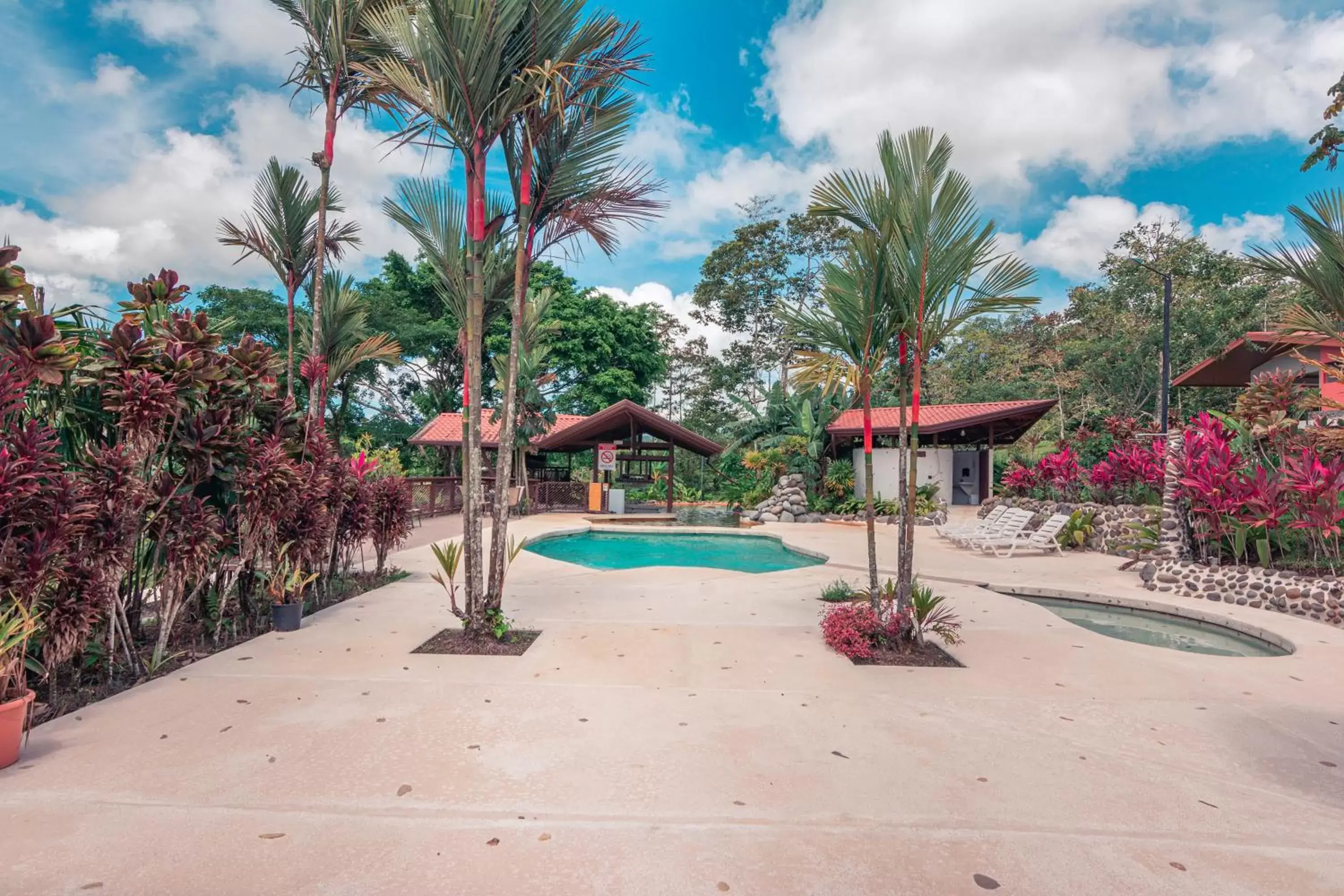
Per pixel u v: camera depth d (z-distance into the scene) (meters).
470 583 5.21
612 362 32.94
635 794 2.70
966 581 8.59
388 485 7.92
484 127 5.06
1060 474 13.77
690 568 9.39
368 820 2.46
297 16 6.74
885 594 5.60
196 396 4.55
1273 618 6.33
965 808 2.61
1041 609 6.80
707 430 37.91
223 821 2.43
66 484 3.36
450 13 4.42
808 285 33.91
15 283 3.23
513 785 2.76
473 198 5.10
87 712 3.57
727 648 5.12
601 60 5.10
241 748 3.11
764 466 20.44
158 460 4.63
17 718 2.88
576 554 13.39
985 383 34.59
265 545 5.24
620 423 21.50
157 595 5.63
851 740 3.32
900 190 4.77
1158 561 8.25
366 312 8.66
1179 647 5.94
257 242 7.36
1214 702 3.97
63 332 4.39
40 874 2.06
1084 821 2.52
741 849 2.29
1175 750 3.24
